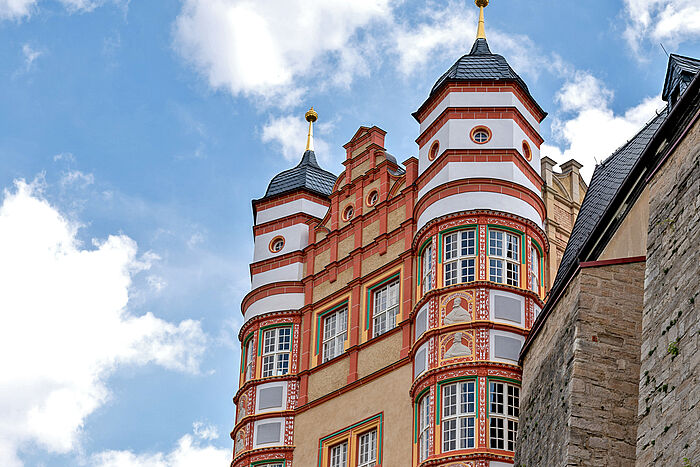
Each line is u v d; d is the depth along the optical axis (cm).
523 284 3881
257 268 4712
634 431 2842
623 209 3128
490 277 3859
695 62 3281
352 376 4156
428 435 3716
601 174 3925
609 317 2966
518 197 3991
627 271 3014
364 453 4006
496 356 3731
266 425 4334
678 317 2569
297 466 4209
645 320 2719
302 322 4484
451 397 3716
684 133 2761
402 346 4016
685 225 2647
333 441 4109
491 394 3681
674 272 2639
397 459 3841
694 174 2658
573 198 4391
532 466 3188
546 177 4316
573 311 3020
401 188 4347
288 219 4741
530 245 3959
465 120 4122
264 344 4506
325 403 4228
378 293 4247
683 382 2475
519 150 4097
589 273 3009
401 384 3956
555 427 2992
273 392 4388
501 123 4103
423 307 3941
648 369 2639
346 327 4309
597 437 2831
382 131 4622
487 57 4319
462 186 3994
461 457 3594
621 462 2809
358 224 4444
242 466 4319
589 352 2923
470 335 3775
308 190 4778
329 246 4547
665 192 2791
